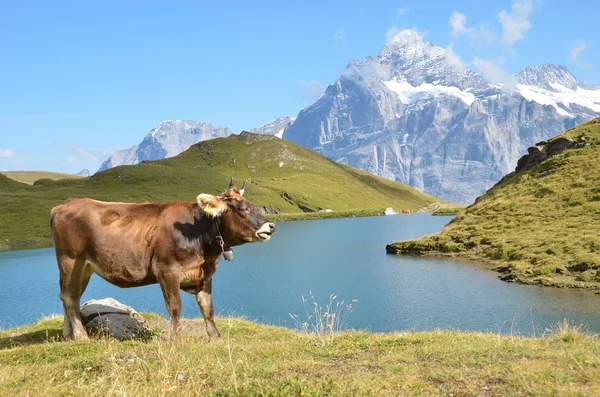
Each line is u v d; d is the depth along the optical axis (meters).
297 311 41.28
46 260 88.75
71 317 13.88
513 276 46.38
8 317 42.88
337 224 175.12
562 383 7.23
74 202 13.99
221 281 58.25
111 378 8.86
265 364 9.46
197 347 11.56
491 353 9.79
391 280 52.00
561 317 32.47
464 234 68.12
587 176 71.38
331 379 7.59
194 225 13.40
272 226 13.67
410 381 8.02
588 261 43.47
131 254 13.27
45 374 9.56
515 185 81.56
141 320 15.82
